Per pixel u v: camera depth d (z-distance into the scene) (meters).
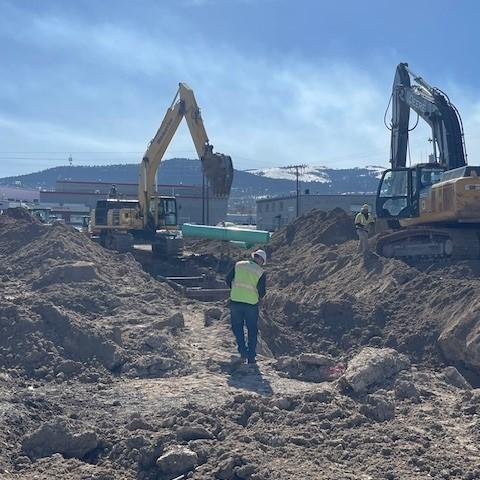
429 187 20.12
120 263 20.16
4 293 15.49
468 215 18.05
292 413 8.72
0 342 11.62
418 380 10.58
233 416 8.66
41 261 18.73
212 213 88.06
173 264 26.56
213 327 14.18
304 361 11.20
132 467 7.56
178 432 7.98
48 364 11.09
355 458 7.54
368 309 16.56
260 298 11.66
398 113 23.69
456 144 21.06
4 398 9.12
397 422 8.69
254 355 11.59
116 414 9.05
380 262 18.61
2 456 7.58
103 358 11.46
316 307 17.34
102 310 14.53
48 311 12.11
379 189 21.22
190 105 25.06
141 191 28.72
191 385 10.34
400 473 7.09
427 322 15.22
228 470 7.09
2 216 24.91
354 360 10.38
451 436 8.28
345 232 25.56
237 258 26.88
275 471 7.01
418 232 19.50
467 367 13.77
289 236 27.36
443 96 21.45
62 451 7.84
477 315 14.15
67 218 82.25
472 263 16.95
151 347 12.13
